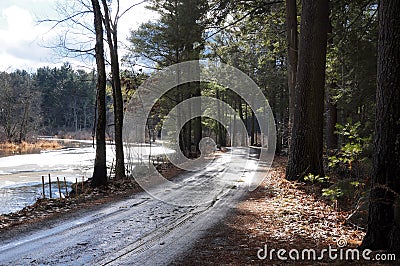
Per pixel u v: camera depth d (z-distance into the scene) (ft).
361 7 48.19
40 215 30.73
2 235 24.20
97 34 48.24
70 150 153.69
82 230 25.16
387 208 16.72
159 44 77.87
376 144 17.19
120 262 18.37
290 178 40.04
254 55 110.11
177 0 64.44
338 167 41.27
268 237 21.86
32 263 18.61
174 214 29.53
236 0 55.72
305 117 39.27
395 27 16.55
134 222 27.12
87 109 278.05
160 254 19.35
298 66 40.06
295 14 52.11
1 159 111.75
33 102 203.92
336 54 53.62
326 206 29.25
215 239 21.83
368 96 49.98
